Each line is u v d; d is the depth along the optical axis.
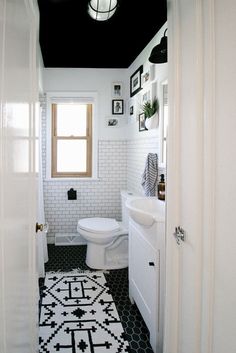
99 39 2.68
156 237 1.58
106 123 3.59
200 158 0.96
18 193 0.80
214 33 0.86
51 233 3.59
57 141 3.62
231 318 0.78
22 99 0.86
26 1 0.93
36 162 1.28
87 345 1.71
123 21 2.31
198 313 0.99
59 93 3.49
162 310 1.59
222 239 0.83
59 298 2.24
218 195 0.85
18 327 0.82
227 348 0.80
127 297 2.28
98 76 3.55
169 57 1.22
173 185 1.19
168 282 1.26
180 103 1.14
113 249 2.87
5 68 0.62
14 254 0.75
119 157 3.63
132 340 1.76
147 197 2.29
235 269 0.76
